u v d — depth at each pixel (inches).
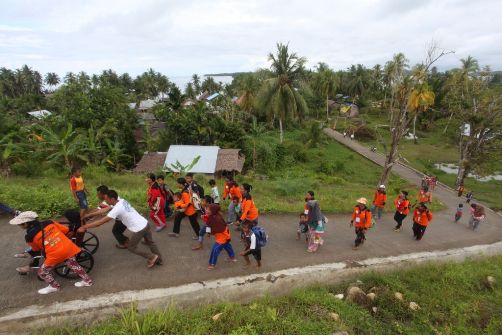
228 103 1784.0
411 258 353.7
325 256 324.2
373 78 2955.2
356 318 230.5
